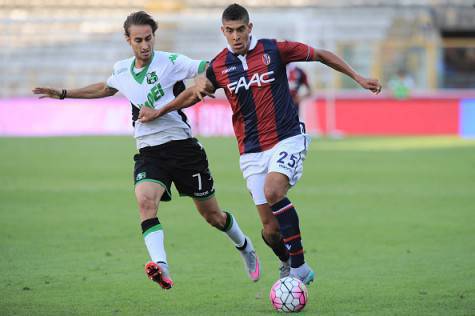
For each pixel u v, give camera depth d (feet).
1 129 308.60
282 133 73.72
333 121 321.73
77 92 79.71
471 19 379.55
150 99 76.43
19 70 365.20
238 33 71.77
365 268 88.07
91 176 180.86
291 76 216.95
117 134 309.83
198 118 311.47
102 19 348.18
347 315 66.18
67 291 77.00
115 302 72.59
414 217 124.98
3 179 175.11
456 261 91.09
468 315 65.57
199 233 112.68
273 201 71.77
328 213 130.11
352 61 357.20
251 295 75.77
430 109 319.47
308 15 365.81
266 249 101.55
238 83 73.67
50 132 309.42
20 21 346.54
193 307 70.54
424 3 385.29
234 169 194.70
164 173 76.33
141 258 94.58
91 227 116.78
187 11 386.73
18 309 69.51
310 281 73.97
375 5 375.04
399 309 68.08
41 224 119.34
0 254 96.73
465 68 353.92
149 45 74.54
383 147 253.85
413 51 354.13
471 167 195.93
